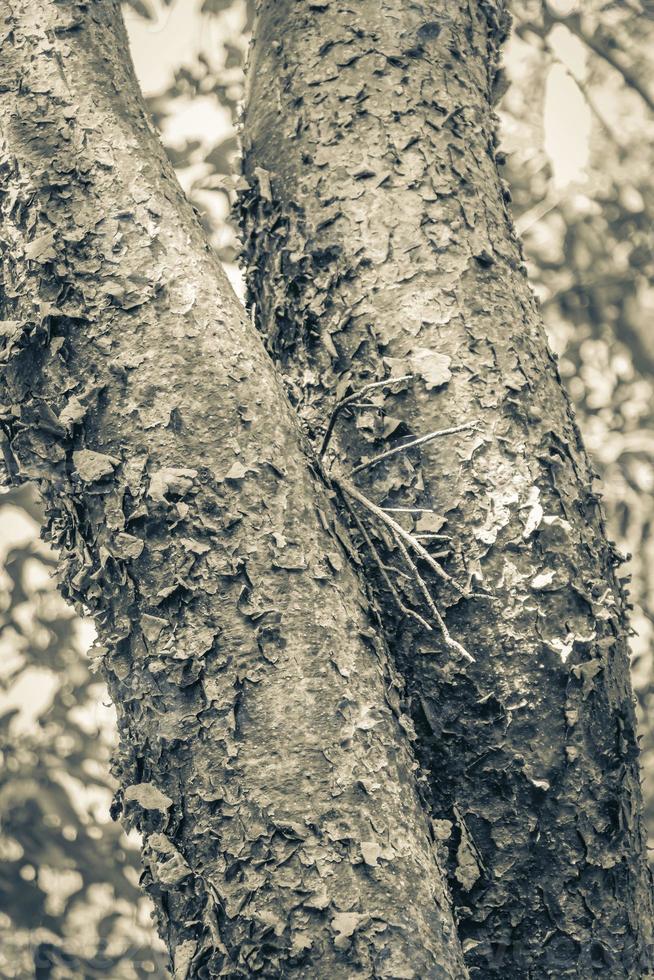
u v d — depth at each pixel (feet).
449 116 10.09
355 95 10.07
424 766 9.72
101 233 9.64
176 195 9.81
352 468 9.87
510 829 9.68
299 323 10.00
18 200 9.70
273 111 10.18
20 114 9.78
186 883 9.28
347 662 9.39
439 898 9.29
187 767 9.32
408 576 9.75
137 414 9.50
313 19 10.21
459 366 9.81
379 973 9.14
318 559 9.46
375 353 9.86
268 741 9.29
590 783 9.69
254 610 9.37
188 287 9.62
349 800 9.26
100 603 9.48
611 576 9.97
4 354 9.59
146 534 9.43
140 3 15.58
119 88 9.89
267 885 9.21
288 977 9.15
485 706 9.70
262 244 10.13
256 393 9.56
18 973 18.43
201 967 9.22
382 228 9.92
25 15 9.87
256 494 9.46
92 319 9.57
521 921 9.66
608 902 9.68
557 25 17.17
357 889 9.20
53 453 9.55
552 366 10.04
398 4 10.19
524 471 9.77
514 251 10.11
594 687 9.73
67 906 18.89
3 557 18.48
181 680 9.34
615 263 18.65
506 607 9.70
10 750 18.44
